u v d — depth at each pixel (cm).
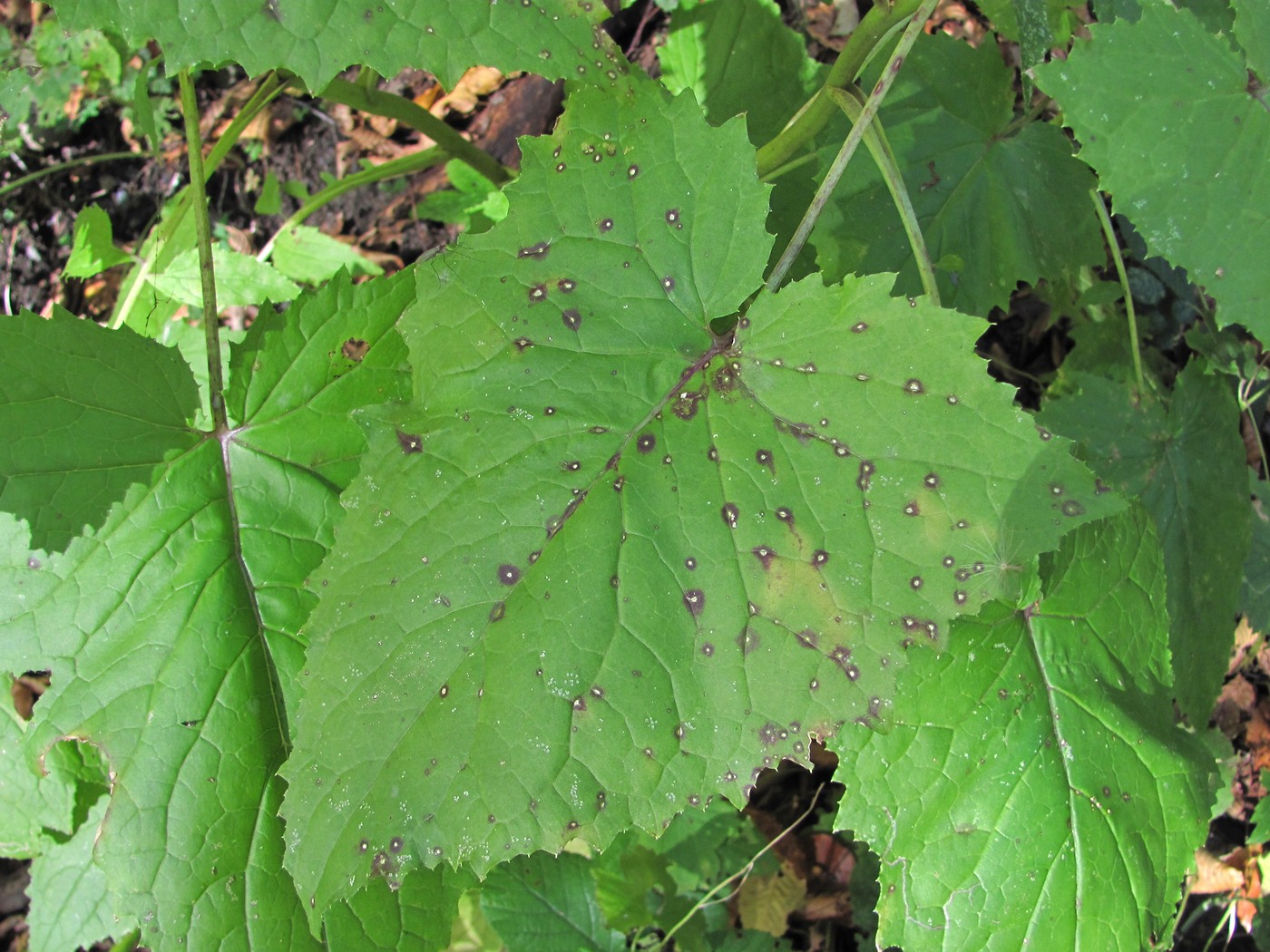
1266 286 23
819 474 22
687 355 23
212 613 26
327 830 21
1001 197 32
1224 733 40
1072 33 33
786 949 37
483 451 22
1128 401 34
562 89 44
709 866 37
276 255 41
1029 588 26
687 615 22
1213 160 23
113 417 26
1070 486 21
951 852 26
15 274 47
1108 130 23
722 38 35
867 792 26
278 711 26
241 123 33
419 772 21
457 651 22
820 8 42
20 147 46
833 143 31
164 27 21
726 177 23
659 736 22
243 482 27
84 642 26
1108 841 26
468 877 27
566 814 21
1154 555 29
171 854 25
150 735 26
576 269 23
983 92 32
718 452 22
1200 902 39
